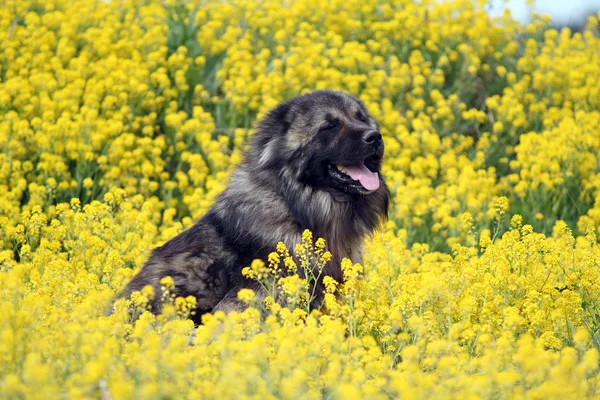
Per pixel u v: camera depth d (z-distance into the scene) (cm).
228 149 1653
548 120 1684
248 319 700
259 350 614
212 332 641
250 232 907
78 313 680
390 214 1426
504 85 1875
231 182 955
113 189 1388
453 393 605
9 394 514
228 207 930
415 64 1866
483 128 1777
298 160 927
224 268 904
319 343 662
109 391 573
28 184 1449
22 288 720
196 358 625
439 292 834
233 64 1819
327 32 1977
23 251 1083
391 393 650
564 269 919
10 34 1836
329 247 940
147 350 636
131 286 912
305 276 880
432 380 597
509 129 1727
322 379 628
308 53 1833
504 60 1945
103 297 731
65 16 1911
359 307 806
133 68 1728
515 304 862
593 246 1092
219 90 1798
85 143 1513
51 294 878
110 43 1834
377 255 1028
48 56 1770
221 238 917
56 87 1664
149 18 1886
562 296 855
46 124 1493
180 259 909
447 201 1409
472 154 1700
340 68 1872
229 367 563
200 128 1620
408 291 871
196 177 1495
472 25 2022
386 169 1545
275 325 700
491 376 591
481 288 855
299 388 558
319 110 940
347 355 667
